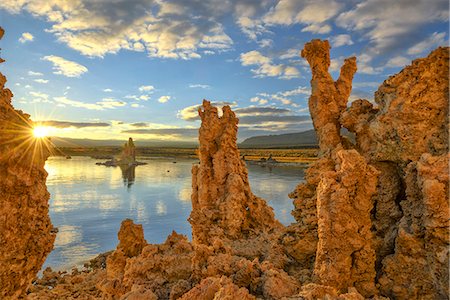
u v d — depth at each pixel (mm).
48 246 5977
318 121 10977
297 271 9148
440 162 6539
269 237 12992
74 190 58625
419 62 8023
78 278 13594
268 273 7633
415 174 7211
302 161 107000
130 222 15172
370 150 9406
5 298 5285
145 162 159125
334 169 9742
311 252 9367
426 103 7988
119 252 13258
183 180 76812
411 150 8062
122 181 74438
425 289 6789
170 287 8961
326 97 10945
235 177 14727
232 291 6270
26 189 5555
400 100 8266
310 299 5961
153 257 10602
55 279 13984
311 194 10211
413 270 6992
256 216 15055
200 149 15617
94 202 45031
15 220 5371
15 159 5391
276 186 54281
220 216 14141
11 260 5316
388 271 7426
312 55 11141
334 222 7289
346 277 7215
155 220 33000
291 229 10031
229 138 15383
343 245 7219
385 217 8719
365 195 7414
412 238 6973
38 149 5836
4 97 5500
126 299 7633
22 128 5590
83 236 26766
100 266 18094
